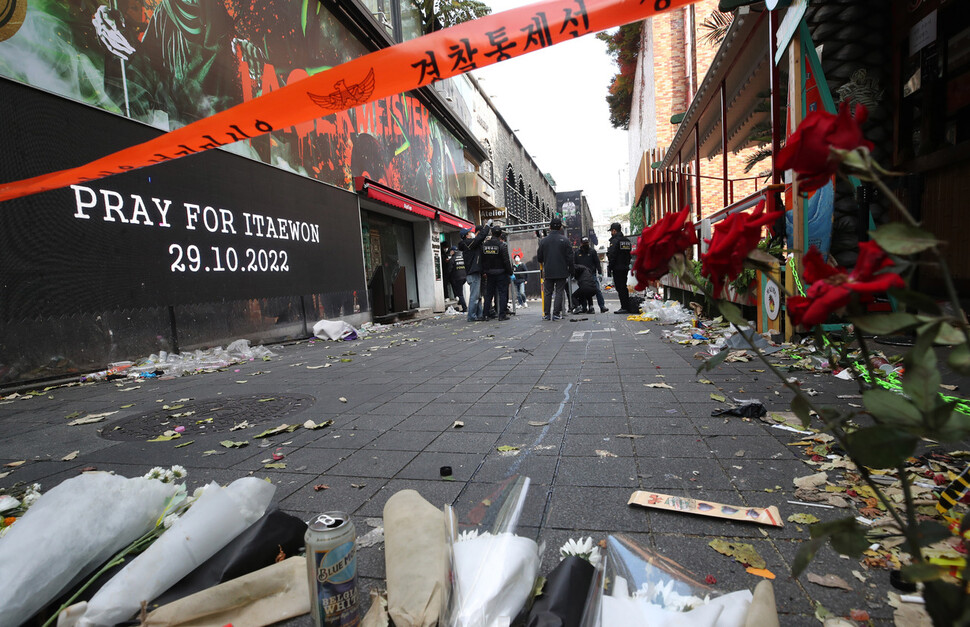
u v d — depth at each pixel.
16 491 2.51
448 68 2.97
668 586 1.37
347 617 1.31
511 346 7.00
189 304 7.23
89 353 5.86
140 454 3.01
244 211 8.41
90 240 5.91
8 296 5.14
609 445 2.71
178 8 7.26
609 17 2.70
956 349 0.70
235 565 1.52
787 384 0.88
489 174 27.70
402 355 6.82
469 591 1.26
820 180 0.79
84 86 5.91
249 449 3.00
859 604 1.38
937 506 1.67
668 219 0.97
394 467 2.58
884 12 5.76
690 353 5.42
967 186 5.05
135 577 1.42
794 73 4.96
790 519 1.84
